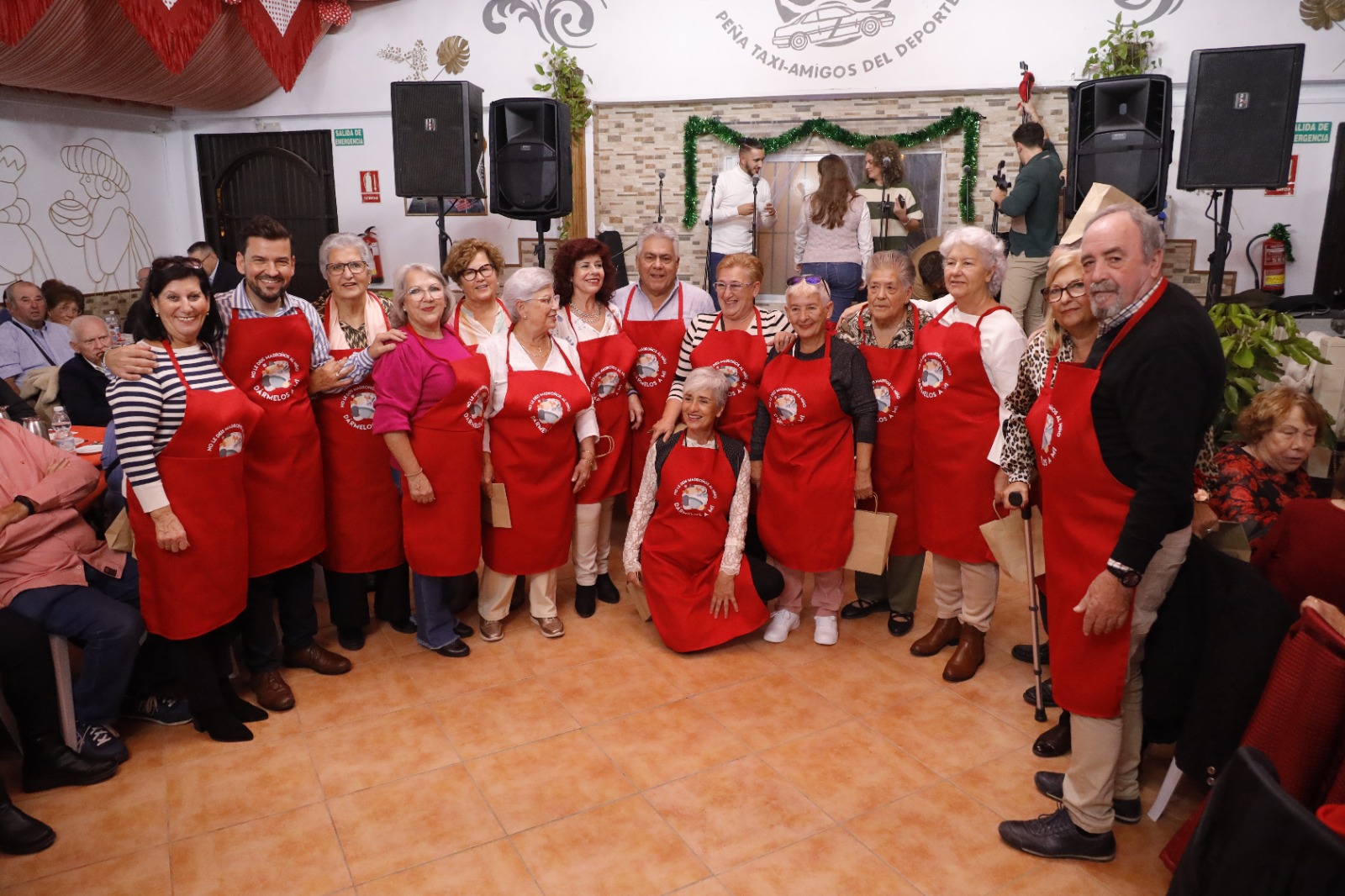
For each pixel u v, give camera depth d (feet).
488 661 11.37
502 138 19.98
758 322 12.05
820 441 11.12
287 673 11.07
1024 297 19.13
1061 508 7.30
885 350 11.17
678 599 11.34
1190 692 7.75
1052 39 21.31
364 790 8.75
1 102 21.40
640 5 23.13
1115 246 6.46
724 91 23.20
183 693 9.53
